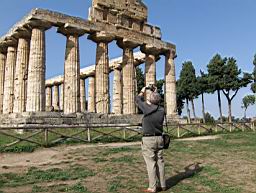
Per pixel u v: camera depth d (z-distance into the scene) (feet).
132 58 135.44
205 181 34.99
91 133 87.51
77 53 117.60
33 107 104.83
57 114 105.81
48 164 48.26
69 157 53.36
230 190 31.71
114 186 32.86
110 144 73.36
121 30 130.31
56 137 76.64
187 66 228.43
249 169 40.96
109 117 118.83
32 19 106.93
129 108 131.44
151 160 30.42
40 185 34.68
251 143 70.49
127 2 135.54
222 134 101.86
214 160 47.67
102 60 124.47
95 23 122.31
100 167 43.73
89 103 186.70
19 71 119.14
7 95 129.80
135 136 84.33
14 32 119.65
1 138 75.00
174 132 99.71
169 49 147.02
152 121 30.27
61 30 116.37
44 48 110.83
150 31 142.41
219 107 204.33
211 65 203.92
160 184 31.17
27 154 58.39
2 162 50.96
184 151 56.65
